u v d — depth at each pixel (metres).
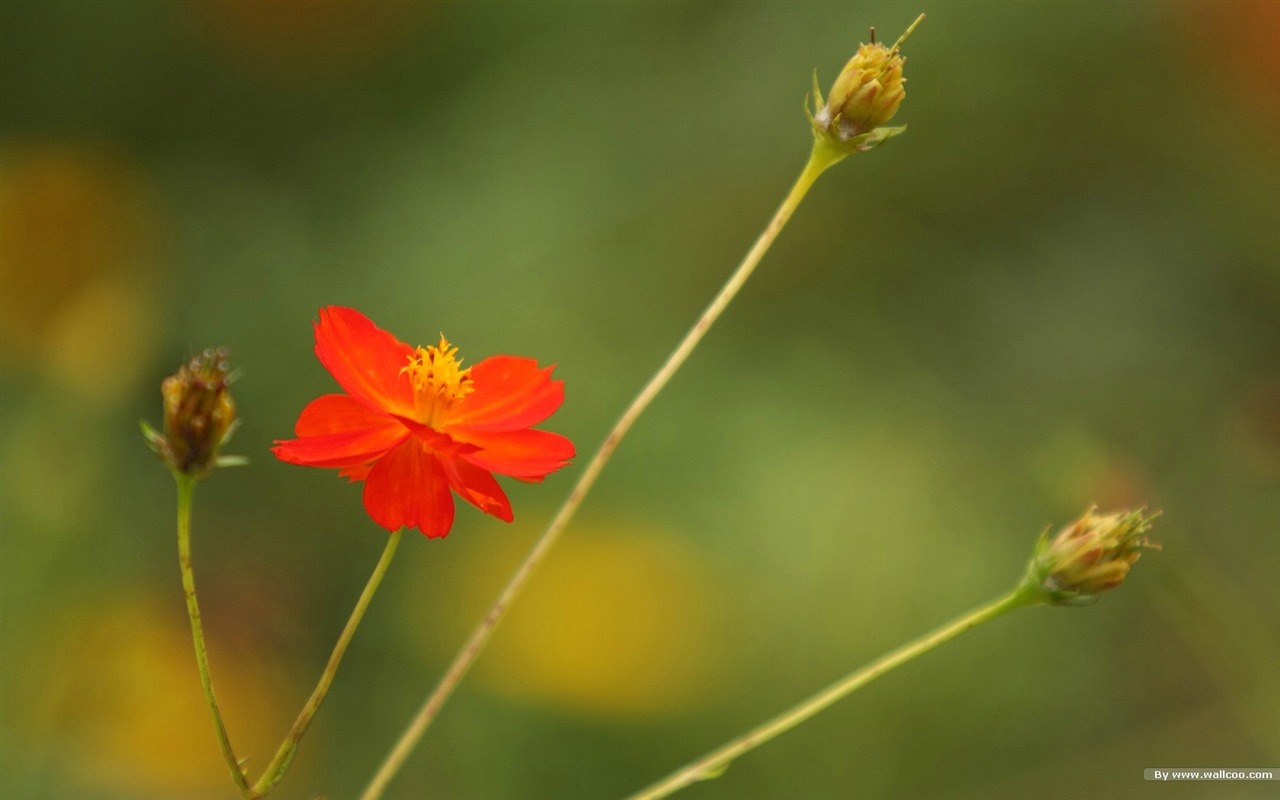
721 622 1.33
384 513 0.83
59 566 1.15
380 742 1.24
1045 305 1.58
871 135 0.86
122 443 1.37
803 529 1.38
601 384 1.51
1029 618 1.35
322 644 1.32
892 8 1.57
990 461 1.48
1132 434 1.48
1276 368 1.54
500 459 0.84
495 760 1.23
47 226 1.50
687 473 1.47
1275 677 1.09
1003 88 1.58
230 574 1.21
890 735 1.27
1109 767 1.25
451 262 1.54
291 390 1.50
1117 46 1.58
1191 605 1.12
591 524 1.40
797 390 1.54
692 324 1.58
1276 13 1.54
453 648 1.30
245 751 1.10
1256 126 1.58
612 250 1.58
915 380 1.56
